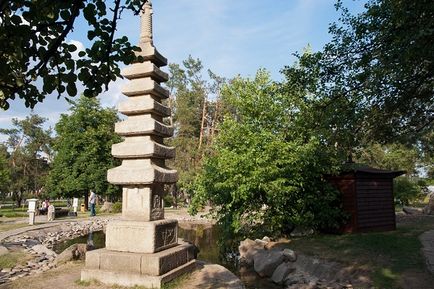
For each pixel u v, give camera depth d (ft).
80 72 12.48
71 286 28.99
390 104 27.73
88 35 12.17
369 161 122.21
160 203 33.88
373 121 29.99
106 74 12.82
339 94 29.55
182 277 31.37
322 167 52.75
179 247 33.83
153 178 31.17
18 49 10.99
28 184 180.65
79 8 11.44
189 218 107.34
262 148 52.70
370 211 55.36
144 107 33.12
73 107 124.88
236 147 55.36
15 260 42.37
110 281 29.35
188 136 147.95
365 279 35.81
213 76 152.46
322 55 29.60
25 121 191.72
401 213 87.40
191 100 150.82
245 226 59.47
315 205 54.85
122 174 32.17
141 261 29.22
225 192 55.52
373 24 25.57
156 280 28.27
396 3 22.76
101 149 122.83
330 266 40.19
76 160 119.34
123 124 33.47
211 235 81.15
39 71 11.86
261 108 55.98
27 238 62.18
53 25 11.52
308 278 38.86
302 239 52.54
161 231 31.86
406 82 25.45
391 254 41.11
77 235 77.46
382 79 25.13
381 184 57.82
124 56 12.96
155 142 33.14
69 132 122.11
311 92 32.01
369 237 49.08
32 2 10.98
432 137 52.95
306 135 52.95
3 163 123.54
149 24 35.17
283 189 50.72
